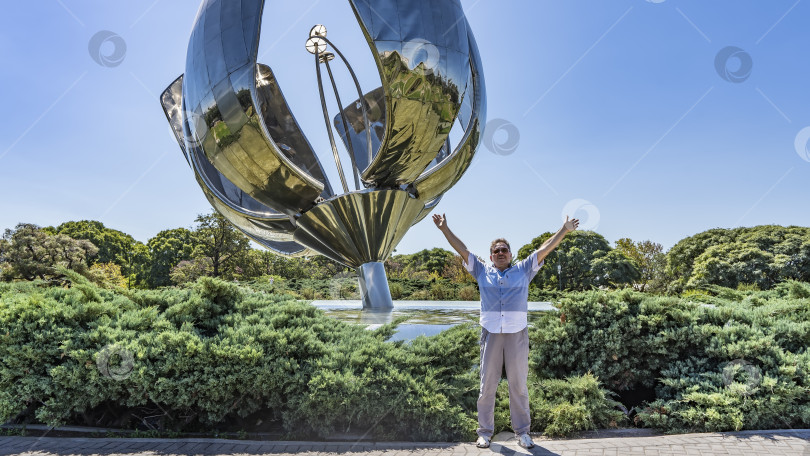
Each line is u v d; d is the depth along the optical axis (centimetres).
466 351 488
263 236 1091
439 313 936
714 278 3247
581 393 441
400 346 495
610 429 428
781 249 3209
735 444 361
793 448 349
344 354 439
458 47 803
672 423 415
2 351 411
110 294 539
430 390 421
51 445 385
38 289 512
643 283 3928
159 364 408
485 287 383
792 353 454
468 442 388
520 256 4075
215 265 3631
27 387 404
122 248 5338
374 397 403
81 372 404
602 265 3534
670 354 477
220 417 410
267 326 457
